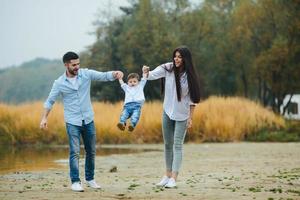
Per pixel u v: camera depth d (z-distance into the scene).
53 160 21.84
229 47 69.06
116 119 36.12
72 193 11.18
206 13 71.12
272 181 13.39
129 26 73.81
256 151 25.52
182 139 12.34
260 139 35.53
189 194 10.98
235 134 35.31
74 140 11.68
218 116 35.78
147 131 35.56
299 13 61.41
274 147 28.38
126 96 13.20
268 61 60.72
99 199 10.29
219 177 14.56
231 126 35.38
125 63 66.12
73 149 11.67
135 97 13.11
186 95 12.18
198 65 69.38
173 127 12.51
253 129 36.25
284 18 62.47
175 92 12.23
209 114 36.03
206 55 71.31
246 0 64.56
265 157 22.03
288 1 62.31
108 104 40.88
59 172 16.86
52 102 11.77
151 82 64.81
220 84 72.06
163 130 12.54
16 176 15.57
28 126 35.88
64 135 35.50
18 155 24.83
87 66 69.19
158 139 35.50
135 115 12.93
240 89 71.31
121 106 37.97
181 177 14.62
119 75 11.95
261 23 64.00
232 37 66.25
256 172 15.97
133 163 19.98
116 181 13.84
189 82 12.09
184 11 71.75
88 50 70.81
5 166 19.20
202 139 35.03
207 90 70.62
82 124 11.77
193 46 69.81
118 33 72.06
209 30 70.12
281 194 11.05
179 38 70.25
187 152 25.48
